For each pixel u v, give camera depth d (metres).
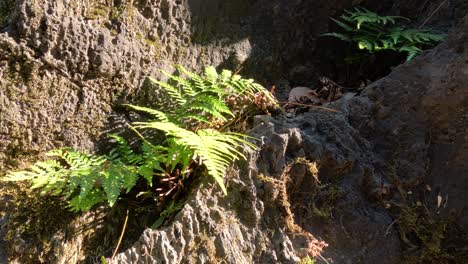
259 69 1.21
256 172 0.94
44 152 0.98
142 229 1.01
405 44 1.17
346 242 0.97
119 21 1.02
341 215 0.97
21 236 0.96
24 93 0.96
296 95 1.19
